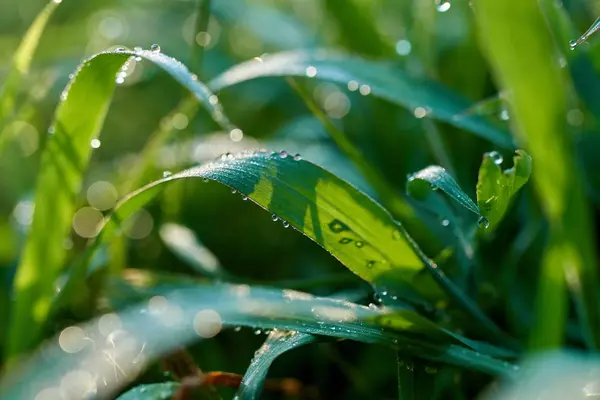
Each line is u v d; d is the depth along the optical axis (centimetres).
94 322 22
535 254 25
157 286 24
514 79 23
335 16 28
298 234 29
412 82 26
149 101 35
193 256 26
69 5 40
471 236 23
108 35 37
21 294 23
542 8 24
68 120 23
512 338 23
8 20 39
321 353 26
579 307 23
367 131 29
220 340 27
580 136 26
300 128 29
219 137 28
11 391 19
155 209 29
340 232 21
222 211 30
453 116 25
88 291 25
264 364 20
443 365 21
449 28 30
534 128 23
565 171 23
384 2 33
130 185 26
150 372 24
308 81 32
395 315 21
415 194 21
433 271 21
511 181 20
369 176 25
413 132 28
